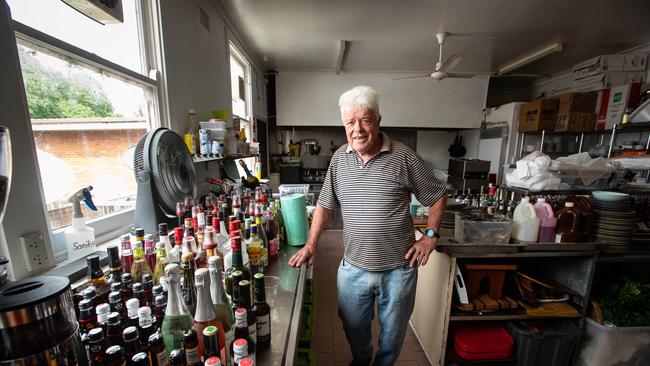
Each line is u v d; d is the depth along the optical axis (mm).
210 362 473
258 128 4371
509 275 1741
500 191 2170
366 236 1286
